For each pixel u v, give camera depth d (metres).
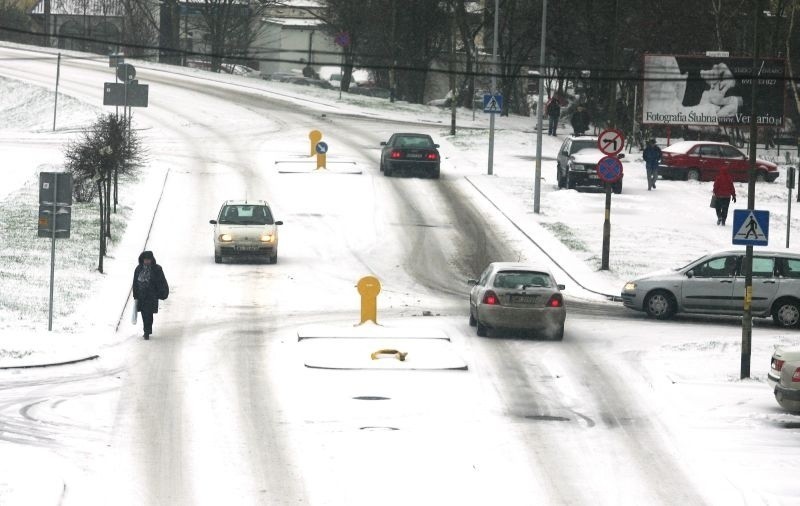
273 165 180.00
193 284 108.88
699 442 58.00
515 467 52.47
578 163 163.00
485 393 68.50
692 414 64.31
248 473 50.47
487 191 164.00
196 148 195.12
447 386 70.06
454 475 50.84
